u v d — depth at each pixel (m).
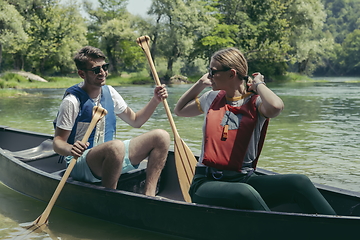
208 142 2.25
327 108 10.62
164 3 36.81
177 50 38.50
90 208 2.71
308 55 43.16
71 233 2.49
